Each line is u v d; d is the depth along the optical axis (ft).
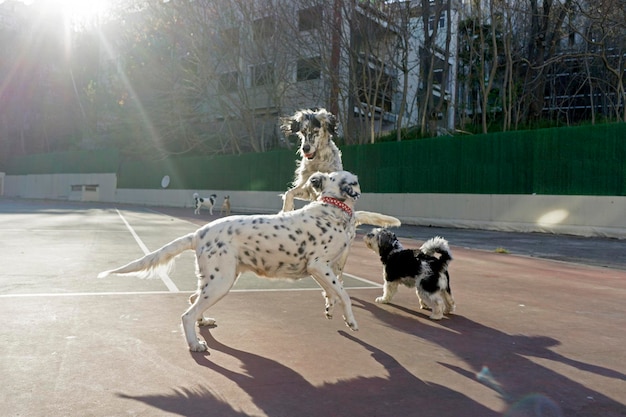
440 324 21.06
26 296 23.58
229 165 135.54
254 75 130.31
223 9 124.98
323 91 118.83
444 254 22.43
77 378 13.79
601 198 64.44
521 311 23.67
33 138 228.84
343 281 31.71
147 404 12.34
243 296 25.45
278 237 17.33
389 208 91.04
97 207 139.64
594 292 28.94
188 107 145.48
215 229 17.28
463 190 80.43
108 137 186.19
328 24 106.01
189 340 16.40
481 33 98.37
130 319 20.06
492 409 12.69
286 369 15.10
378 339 18.58
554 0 101.24
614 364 16.25
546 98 132.87
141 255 39.47
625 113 90.74
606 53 102.37
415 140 87.40
